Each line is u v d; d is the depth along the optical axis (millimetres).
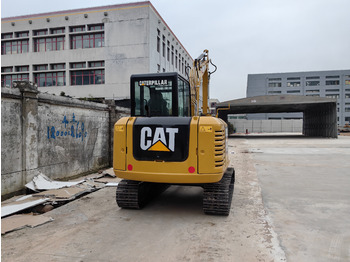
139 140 5008
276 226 4547
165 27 33031
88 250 3646
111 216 5047
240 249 3666
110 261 3350
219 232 4270
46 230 4348
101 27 29812
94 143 9586
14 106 6074
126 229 4406
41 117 6980
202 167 4730
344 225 4605
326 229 4418
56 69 30734
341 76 82250
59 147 7715
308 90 84375
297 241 3941
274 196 6555
